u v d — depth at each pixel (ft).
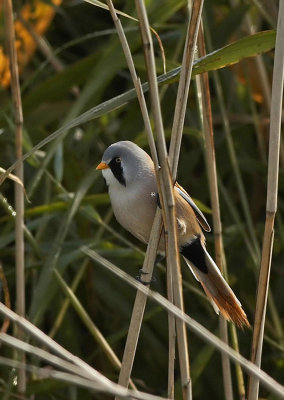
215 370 35.55
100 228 34.06
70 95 43.91
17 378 28.81
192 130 32.40
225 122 33.65
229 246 37.22
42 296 28.55
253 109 37.09
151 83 20.86
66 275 35.78
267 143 40.91
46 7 39.40
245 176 40.98
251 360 22.44
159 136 21.01
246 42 22.63
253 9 41.47
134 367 36.22
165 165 21.08
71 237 36.04
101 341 28.02
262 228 38.50
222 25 38.24
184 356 21.65
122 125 39.75
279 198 39.60
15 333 28.09
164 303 18.98
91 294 35.88
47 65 43.21
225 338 26.13
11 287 35.32
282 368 34.76
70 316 35.86
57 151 31.96
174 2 33.78
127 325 34.86
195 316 36.09
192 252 25.76
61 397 32.76
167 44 38.83
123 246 37.81
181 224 24.88
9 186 39.32
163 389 35.55
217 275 25.39
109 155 25.68
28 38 39.70
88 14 44.83
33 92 37.99
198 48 25.13
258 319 22.30
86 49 44.50
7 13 27.17
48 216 32.22
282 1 21.11
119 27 21.24
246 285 37.04
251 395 22.57
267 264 22.04
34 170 37.37
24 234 32.09
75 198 29.96
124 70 43.80
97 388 17.17
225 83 40.42
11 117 36.63
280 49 21.24
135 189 25.12
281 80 21.35
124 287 35.86
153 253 22.68
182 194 25.99
